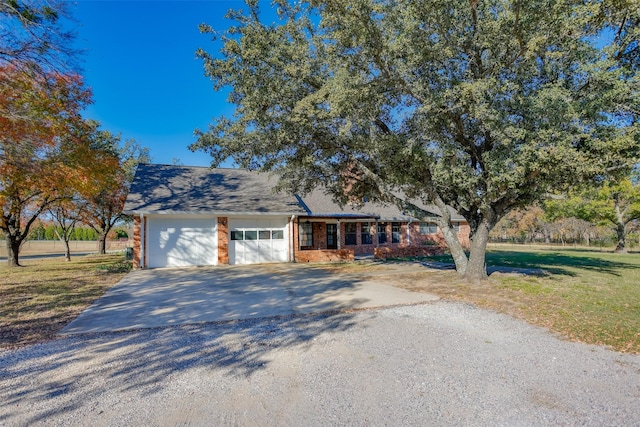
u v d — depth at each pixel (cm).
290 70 820
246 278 1232
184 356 469
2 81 854
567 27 680
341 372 413
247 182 2036
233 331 584
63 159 1066
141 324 630
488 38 779
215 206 1702
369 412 324
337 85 718
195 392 365
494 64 825
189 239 1659
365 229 2367
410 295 871
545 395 358
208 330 591
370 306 757
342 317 668
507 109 833
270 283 1109
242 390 369
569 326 594
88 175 1155
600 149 758
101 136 1933
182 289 1010
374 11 707
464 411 326
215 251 1697
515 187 879
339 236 2106
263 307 761
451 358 457
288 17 861
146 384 385
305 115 836
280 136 891
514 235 3831
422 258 1934
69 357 468
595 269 1332
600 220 2508
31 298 884
